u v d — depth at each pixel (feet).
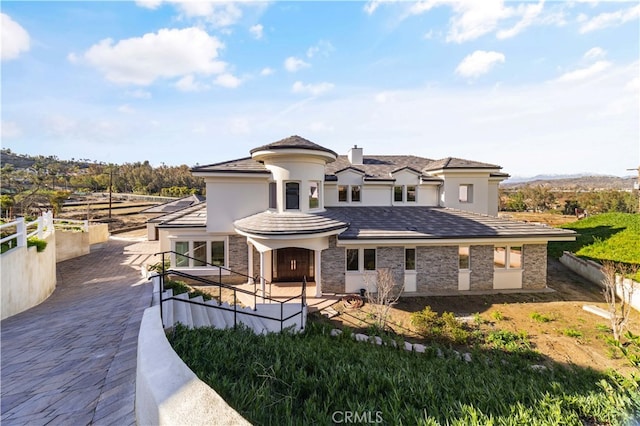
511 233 46.98
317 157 48.24
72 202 163.32
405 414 11.39
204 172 48.32
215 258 51.34
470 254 48.29
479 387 15.35
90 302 31.89
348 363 16.25
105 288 39.47
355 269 47.67
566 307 41.47
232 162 53.62
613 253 57.62
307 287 49.47
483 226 49.98
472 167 61.26
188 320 23.63
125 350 17.28
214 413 6.83
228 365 13.65
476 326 35.60
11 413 11.39
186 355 14.57
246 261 51.49
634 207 141.79
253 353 15.72
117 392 12.53
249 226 43.57
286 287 49.55
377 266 47.14
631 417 12.57
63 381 13.91
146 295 30.94
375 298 44.52
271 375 13.32
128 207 159.84
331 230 43.19
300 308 35.86
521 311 40.22
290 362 15.11
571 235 46.55
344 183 62.49
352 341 27.32
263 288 42.57
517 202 173.68
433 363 21.74
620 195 150.30
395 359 20.44
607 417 12.78
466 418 11.32
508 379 18.20
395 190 64.85
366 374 14.76
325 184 61.87
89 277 48.01
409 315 39.04
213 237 50.90
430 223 51.24
